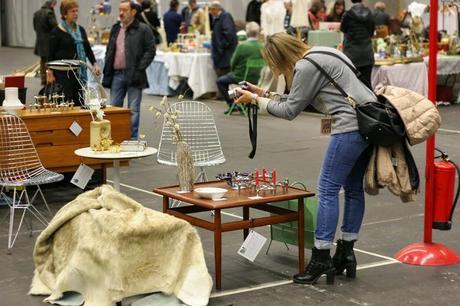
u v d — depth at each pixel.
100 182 7.50
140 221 4.35
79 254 4.41
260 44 12.08
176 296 4.39
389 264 5.17
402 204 6.81
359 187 4.84
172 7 16.47
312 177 7.88
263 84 11.91
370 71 11.60
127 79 9.12
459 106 13.15
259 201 4.62
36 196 7.12
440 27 13.80
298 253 5.11
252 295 4.59
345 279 4.88
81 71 8.38
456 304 4.46
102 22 18.98
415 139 4.57
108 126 5.94
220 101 13.97
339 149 4.60
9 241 5.55
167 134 8.73
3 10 27.77
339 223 6.21
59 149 6.67
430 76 5.01
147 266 4.36
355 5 11.41
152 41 9.21
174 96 14.51
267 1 15.34
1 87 7.45
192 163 4.92
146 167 8.49
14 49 26.14
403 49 12.77
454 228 6.05
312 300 4.50
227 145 9.73
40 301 4.53
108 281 4.29
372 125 4.48
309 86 4.62
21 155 6.18
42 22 13.53
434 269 5.06
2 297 4.61
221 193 4.68
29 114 6.57
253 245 4.64
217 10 13.55
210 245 5.62
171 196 4.83
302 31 13.50
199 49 14.02
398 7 17.39
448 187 5.16
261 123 11.61
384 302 4.48
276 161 8.73
